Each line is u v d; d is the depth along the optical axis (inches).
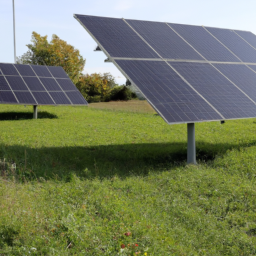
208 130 645.9
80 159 413.4
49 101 738.2
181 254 200.7
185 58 430.0
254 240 225.5
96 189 298.5
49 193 285.6
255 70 482.3
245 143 490.6
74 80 1947.6
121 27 431.8
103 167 382.6
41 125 668.1
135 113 955.3
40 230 207.5
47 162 381.4
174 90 359.9
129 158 426.0
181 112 333.1
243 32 598.2
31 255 181.9
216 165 381.1
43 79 803.4
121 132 620.7
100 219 231.6
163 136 585.9
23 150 414.0
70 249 192.4
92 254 189.2
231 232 236.1
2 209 236.8
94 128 657.0
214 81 408.5
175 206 269.9
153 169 378.9
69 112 924.6
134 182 325.4
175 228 233.6
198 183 319.9
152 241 204.8
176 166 386.9
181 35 483.5
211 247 217.5
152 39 436.8
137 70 366.0
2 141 482.9
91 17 423.8
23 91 735.7
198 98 365.4
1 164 350.9
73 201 263.6
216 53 479.2
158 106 329.4
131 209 249.3
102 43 384.8
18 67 808.3
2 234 202.2
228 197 287.3
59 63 1920.5
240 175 343.3
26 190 289.4
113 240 201.9
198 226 241.9
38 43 1943.9
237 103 385.4
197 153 442.6
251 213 264.4
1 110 918.4
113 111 1013.8
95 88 1956.2
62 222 210.2
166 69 391.5
